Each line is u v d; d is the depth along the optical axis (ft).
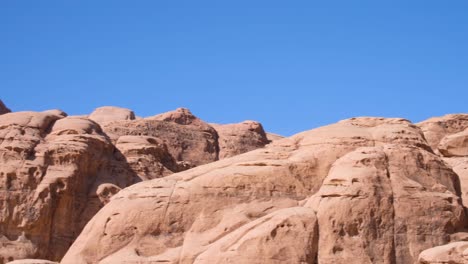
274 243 111.14
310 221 113.60
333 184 117.19
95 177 177.37
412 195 117.08
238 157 132.98
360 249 112.16
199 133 257.14
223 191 124.06
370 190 115.55
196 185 124.98
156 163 193.26
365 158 119.14
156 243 120.67
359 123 139.64
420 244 114.21
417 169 121.19
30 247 162.20
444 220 116.67
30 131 176.14
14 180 166.50
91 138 178.40
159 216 122.62
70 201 168.66
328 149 127.85
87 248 122.01
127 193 127.24
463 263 101.60
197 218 121.90
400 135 130.62
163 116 260.83
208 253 112.98
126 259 117.08
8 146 169.58
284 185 124.67
